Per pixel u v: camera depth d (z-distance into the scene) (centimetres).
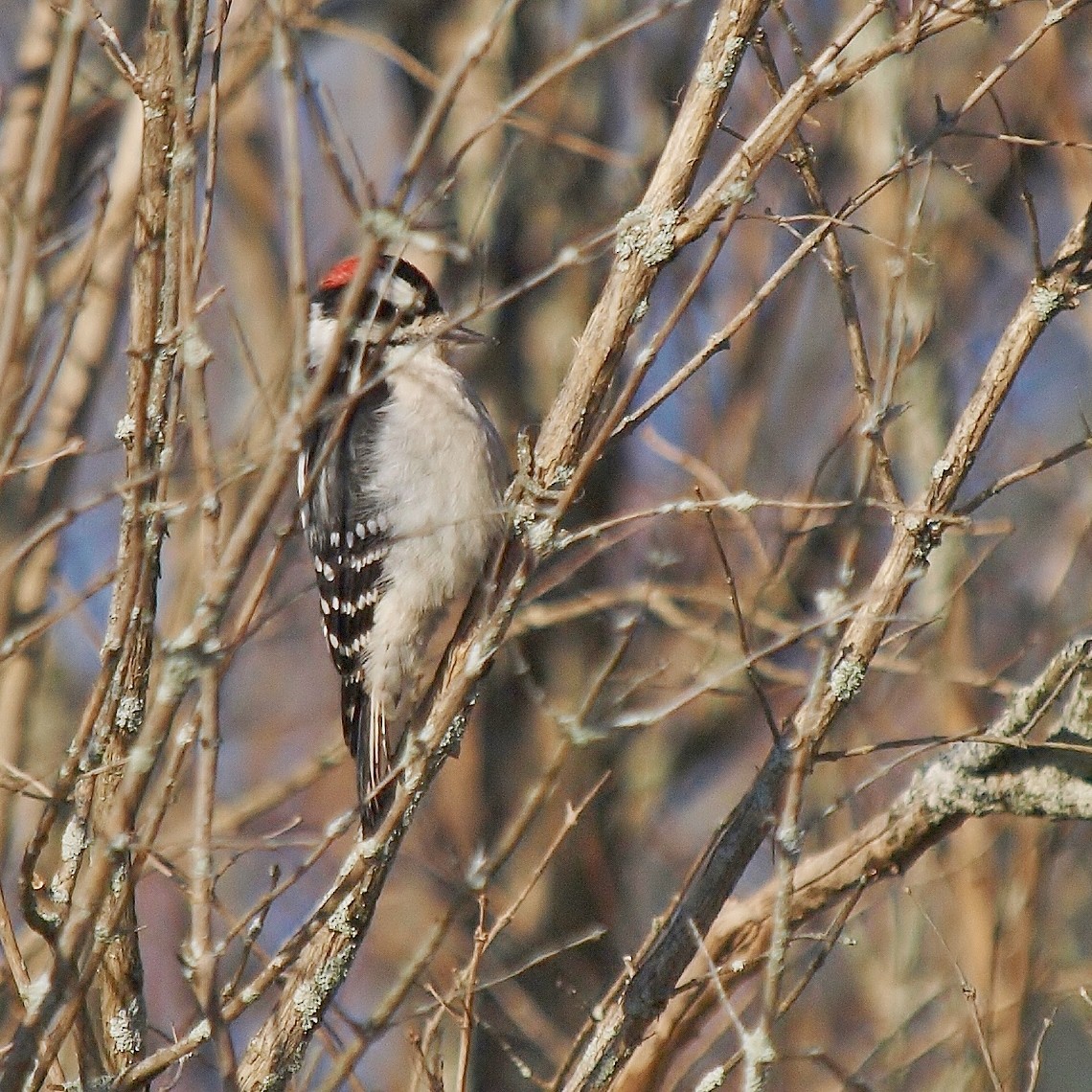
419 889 1418
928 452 1214
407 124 1562
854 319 796
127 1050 770
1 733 1096
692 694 694
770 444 1455
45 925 707
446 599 1048
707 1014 877
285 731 1634
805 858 1095
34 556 1090
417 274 1107
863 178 1256
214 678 611
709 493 1304
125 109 1168
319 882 1448
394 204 566
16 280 596
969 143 1404
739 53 771
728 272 1418
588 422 809
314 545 1082
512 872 1447
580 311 1525
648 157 1481
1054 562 1362
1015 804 831
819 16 1390
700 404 1427
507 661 1488
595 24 1498
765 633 1379
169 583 1270
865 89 1265
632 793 1495
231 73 1174
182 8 724
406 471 1047
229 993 785
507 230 1529
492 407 1509
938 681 1138
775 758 785
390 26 1561
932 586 1220
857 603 721
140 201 724
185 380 682
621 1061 787
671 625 1259
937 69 1411
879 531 1384
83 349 1129
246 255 1476
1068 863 1254
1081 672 830
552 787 707
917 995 1177
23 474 1098
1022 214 1427
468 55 565
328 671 1689
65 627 1414
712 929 878
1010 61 747
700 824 1538
